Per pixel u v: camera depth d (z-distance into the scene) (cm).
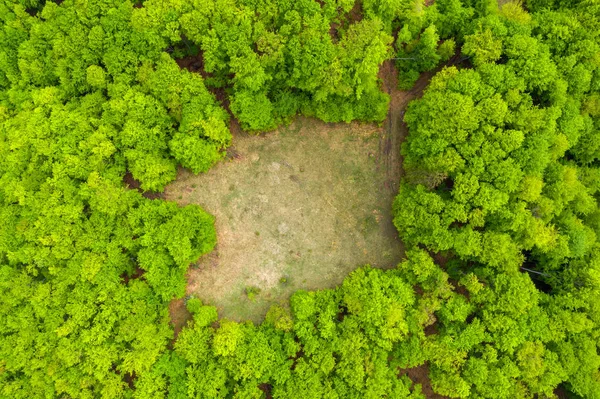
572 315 4653
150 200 5056
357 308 4838
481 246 4700
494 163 4606
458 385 4662
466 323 4819
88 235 4869
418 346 4762
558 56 4912
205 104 5003
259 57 4847
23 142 4884
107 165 5019
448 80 4812
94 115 5047
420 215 4784
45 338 4753
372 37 4697
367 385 4719
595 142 4881
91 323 4872
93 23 4931
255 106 5016
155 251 4897
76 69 4941
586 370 4606
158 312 5041
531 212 4716
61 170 4866
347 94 4903
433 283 4856
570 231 4684
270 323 5053
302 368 4784
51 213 4812
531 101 4716
